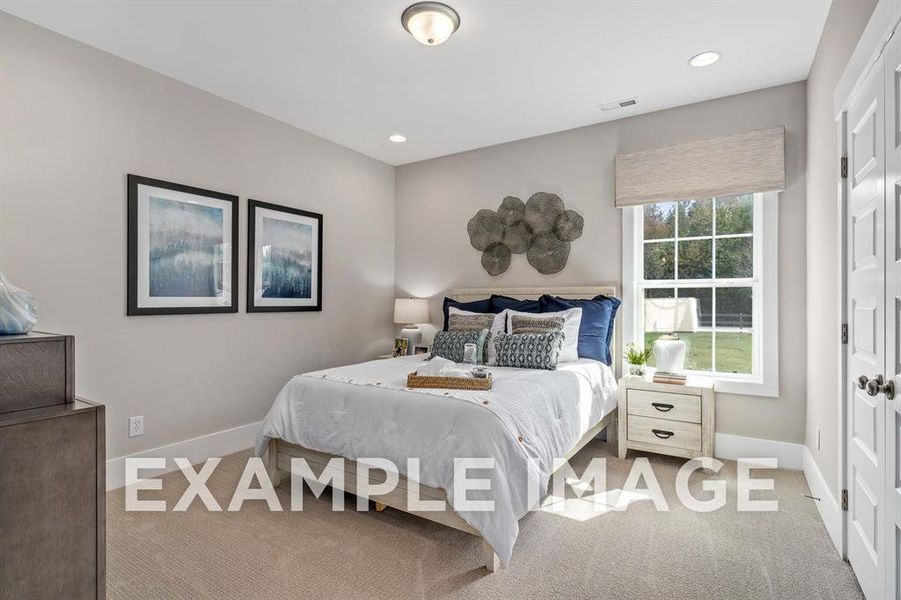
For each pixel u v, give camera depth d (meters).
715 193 3.25
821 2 2.22
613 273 3.71
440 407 2.15
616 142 3.69
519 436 2.06
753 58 2.73
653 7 2.26
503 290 4.16
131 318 2.83
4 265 2.34
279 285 3.72
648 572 1.91
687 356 3.48
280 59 2.78
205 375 3.22
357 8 2.28
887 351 1.52
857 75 1.79
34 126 2.43
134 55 2.74
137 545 2.11
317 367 4.07
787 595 1.75
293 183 3.84
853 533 1.89
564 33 2.48
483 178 4.38
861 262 1.82
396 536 2.20
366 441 2.27
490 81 3.04
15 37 2.36
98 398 2.68
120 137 2.77
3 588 1.11
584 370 3.05
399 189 4.93
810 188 2.82
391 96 3.27
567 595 1.76
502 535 1.83
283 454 2.71
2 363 1.17
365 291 4.59
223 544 2.12
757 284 3.22
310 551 2.07
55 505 1.19
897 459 1.45
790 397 3.05
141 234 2.86
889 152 1.50
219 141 3.29
